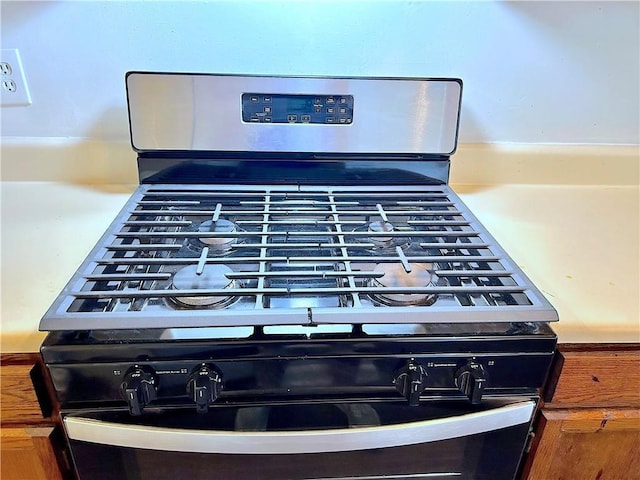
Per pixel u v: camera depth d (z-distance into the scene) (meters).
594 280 0.76
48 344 0.58
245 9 0.98
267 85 0.92
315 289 0.63
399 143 0.98
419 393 0.62
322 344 0.60
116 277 0.64
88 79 1.02
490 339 0.61
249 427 0.64
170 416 0.63
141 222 0.82
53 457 0.67
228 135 0.95
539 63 1.06
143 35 0.99
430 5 1.00
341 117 0.95
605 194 1.10
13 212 0.93
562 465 0.75
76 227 0.88
